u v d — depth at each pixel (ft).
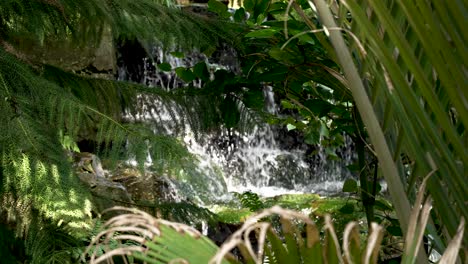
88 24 8.11
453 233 3.14
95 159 12.34
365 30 2.97
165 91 8.76
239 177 19.45
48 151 5.84
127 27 7.61
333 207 11.80
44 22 7.68
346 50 3.31
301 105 6.09
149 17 7.68
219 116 8.63
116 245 6.01
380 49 2.96
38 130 5.95
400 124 3.22
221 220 12.97
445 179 3.08
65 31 8.14
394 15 3.17
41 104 6.39
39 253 5.79
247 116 8.53
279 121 8.43
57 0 7.36
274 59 6.30
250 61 7.37
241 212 13.50
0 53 6.44
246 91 8.02
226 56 20.24
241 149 19.80
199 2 22.49
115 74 14.47
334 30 3.32
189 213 8.51
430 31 2.84
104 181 10.82
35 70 8.31
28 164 5.65
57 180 5.73
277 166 19.93
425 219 2.31
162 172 6.93
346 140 20.63
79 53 13.19
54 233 5.95
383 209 5.78
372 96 3.30
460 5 2.79
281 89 6.86
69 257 5.78
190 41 7.84
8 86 6.08
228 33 7.83
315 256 2.23
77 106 6.54
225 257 2.35
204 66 7.03
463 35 2.81
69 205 5.70
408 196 3.40
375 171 5.51
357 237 2.19
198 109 8.59
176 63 19.89
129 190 12.69
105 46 13.84
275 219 8.24
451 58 2.85
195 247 2.36
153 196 12.67
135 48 19.06
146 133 7.00
